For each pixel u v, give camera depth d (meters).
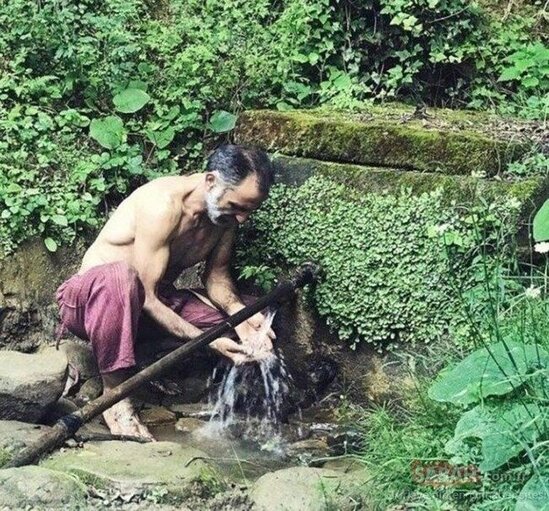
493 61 6.78
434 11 6.65
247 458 5.43
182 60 6.47
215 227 5.75
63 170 6.21
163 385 5.95
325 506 4.85
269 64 6.58
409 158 5.79
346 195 5.82
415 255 5.70
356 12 6.67
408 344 5.74
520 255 5.59
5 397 5.30
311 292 5.89
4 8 6.45
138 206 5.61
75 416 5.15
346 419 5.79
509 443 4.75
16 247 6.04
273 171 5.71
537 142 5.88
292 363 5.98
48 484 4.80
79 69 6.44
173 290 5.93
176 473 4.92
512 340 5.09
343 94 6.45
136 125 6.43
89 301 5.48
